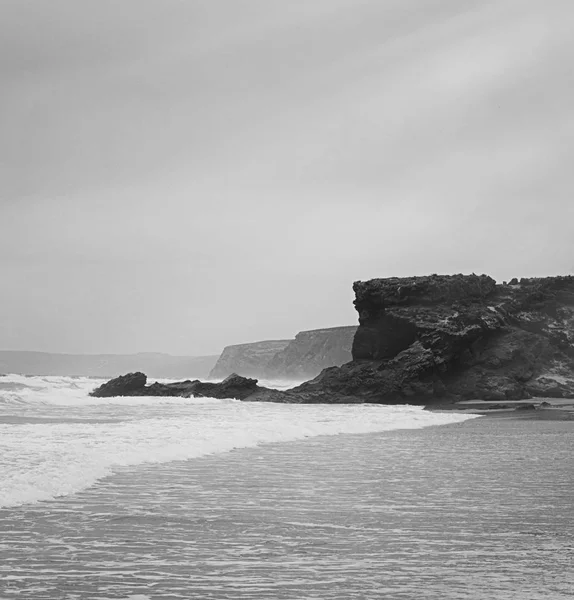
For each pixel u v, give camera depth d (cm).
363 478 1892
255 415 4262
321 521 1357
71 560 1080
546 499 1589
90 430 2864
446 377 6450
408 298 6719
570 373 6625
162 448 2328
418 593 933
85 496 1577
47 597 912
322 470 2039
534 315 6994
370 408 5388
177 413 4453
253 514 1416
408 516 1405
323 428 3406
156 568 1041
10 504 1471
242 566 1054
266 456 2350
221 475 1912
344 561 1083
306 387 6612
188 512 1428
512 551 1144
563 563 1074
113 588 949
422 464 2194
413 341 6619
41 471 1767
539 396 6456
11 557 1094
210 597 915
